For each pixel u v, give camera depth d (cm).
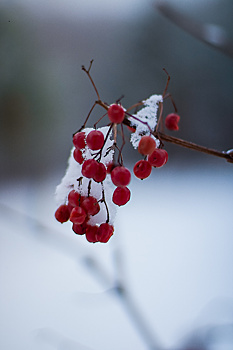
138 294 107
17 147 249
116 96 290
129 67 291
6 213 109
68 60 268
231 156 54
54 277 121
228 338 70
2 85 247
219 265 123
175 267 123
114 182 52
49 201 162
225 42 67
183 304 101
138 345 88
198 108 288
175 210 185
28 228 105
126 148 262
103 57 284
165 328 89
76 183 53
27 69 250
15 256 136
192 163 266
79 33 265
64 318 99
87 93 280
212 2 246
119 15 264
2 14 204
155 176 246
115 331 93
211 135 286
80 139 52
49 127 261
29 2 207
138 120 53
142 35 286
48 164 243
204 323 73
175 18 68
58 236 106
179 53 288
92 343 89
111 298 83
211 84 286
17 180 221
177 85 291
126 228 160
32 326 97
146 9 264
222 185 221
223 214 175
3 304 107
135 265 125
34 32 235
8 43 229
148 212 183
